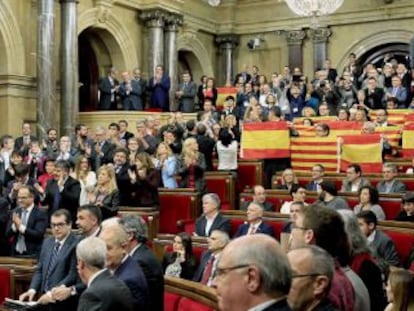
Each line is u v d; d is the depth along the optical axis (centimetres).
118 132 914
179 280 363
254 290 171
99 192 652
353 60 1333
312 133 962
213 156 983
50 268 459
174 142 883
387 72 1163
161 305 372
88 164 747
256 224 592
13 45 1142
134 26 1448
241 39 1762
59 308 411
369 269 316
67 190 661
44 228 595
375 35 1590
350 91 1159
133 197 711
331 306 213
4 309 414
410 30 1546
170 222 764
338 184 826
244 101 1223
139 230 380
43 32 1137
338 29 1636
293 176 775
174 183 805
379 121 999
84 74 1443
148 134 943
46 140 991
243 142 975
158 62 1466
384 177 750
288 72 1300
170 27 1505
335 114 1158
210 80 1312
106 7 1334
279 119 1015
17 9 1150
